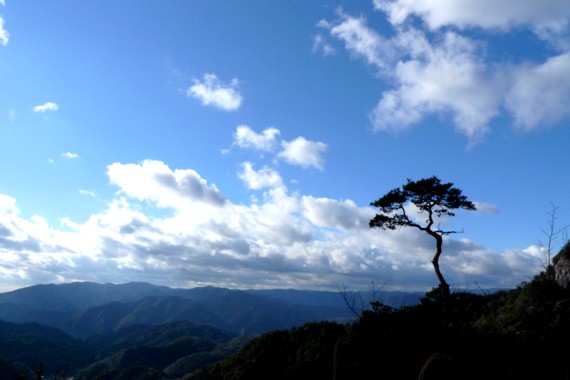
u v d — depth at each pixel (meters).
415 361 21.81
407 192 33.22
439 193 32.34
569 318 14.15
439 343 21.66
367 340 24.58
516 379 14.75
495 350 17.80
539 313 14.71
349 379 22.70
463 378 15.89
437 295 28.67
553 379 13.30
